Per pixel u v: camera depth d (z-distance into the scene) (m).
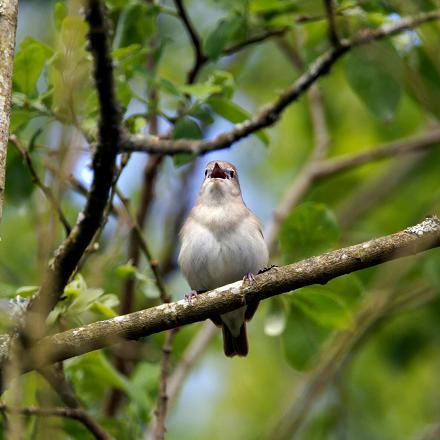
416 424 14.36
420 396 14.88
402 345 14.27
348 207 15.47
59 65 8.27
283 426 12.78
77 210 12.37
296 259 9.15
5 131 6.61
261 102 16.12
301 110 16.28
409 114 16.52
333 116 16.47
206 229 10.61
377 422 14.32
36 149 9.44
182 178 14.38
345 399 13.79
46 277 7.59
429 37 11.34
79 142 7.79
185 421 14.55
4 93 6.67
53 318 7.89
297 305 9.33
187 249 10.70
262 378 15.09
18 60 8.47
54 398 9.63
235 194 11.02
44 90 9.20
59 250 7.61
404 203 16.14
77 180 10.01
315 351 9.56
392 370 14.33
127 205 9.45
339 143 16.81
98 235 8.17
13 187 9.48
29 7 14.80
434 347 14.30
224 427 14.52
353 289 9.34
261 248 10.65
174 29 14.09
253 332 15.16
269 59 16.23
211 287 10.84
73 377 9.66
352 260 7.56
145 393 10.38
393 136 16.69
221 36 9.89
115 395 11.67
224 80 9.98
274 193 16.48
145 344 11.80
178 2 10.22
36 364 7.25
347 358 13.77
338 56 9.02
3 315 7.25
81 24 7.54
